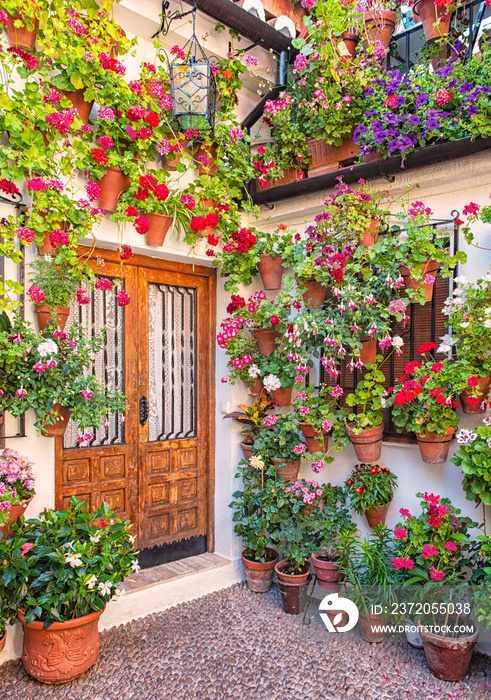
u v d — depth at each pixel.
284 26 4.12
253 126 4.28
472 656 2.92
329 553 3.46
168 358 3.84
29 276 2.86
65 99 2.85
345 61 3.46
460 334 2.93
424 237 3.00
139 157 3.20
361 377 3.62
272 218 4.12
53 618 2.49
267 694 2.60
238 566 3.99
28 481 2.62
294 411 3.84
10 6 2.60
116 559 2.76
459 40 3.33
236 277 3.79
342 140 3.64
